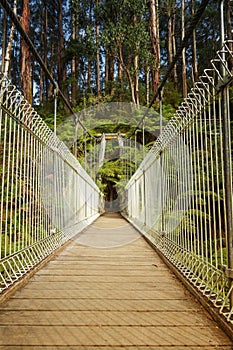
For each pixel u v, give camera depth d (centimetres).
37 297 258
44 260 391
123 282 310
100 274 343
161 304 242
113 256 450
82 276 333
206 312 222
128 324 202
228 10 1169
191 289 267
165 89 1491
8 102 270
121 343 175
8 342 175
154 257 442
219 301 217
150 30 1669
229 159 204
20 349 167
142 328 196
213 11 2081
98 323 203
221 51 212
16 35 2102
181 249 339
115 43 1817
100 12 1881
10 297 256
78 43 2139
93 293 271
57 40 2569
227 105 208
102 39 1781
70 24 2567
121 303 244
